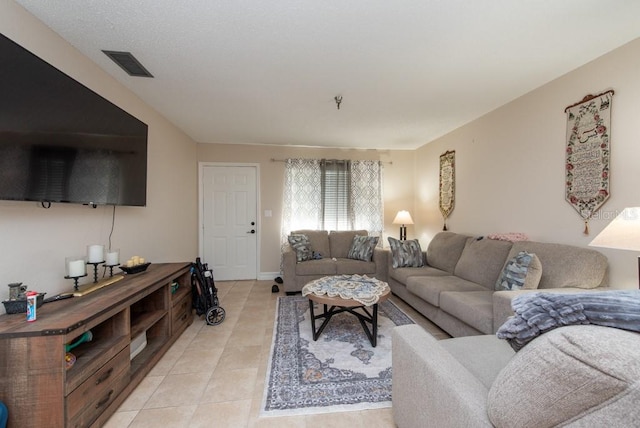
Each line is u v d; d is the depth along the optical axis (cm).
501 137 298
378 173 487
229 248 463
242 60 209
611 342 58
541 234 253
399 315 298
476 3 152
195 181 444
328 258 420
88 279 209
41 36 165
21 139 143
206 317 276
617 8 156
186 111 313
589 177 212
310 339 243
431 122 352
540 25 170
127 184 229
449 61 212
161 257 326
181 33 177
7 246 149
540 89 252
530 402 66
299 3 152
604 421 54
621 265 192
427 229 456
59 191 166
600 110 204
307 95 271
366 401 162
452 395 91
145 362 190
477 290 249
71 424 125
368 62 212
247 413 154
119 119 220
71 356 133
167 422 147
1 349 118
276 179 471
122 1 150
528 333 76
